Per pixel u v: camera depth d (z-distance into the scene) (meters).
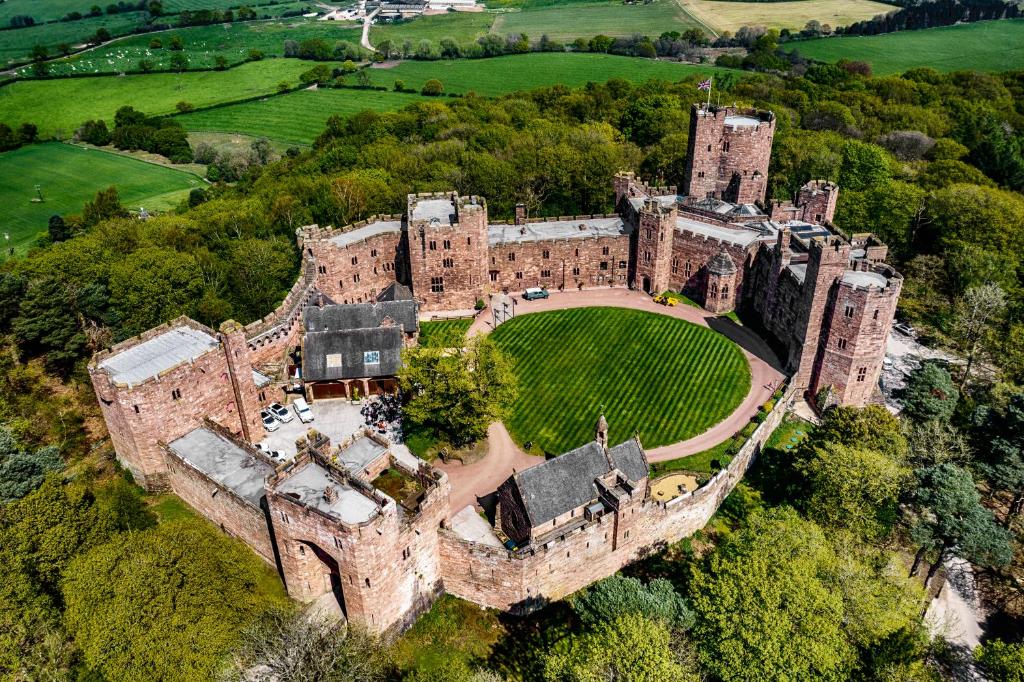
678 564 92.56
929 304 149.75
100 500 89.38
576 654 69.88
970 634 90.88
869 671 73.81
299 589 80.31
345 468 80.81
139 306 129.62
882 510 95.56
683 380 123.38
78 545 80.94
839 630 75.44
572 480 88.50
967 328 131.38
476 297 147.00
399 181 191.50
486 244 144.62
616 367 127.25
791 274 124.75
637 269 152.50
